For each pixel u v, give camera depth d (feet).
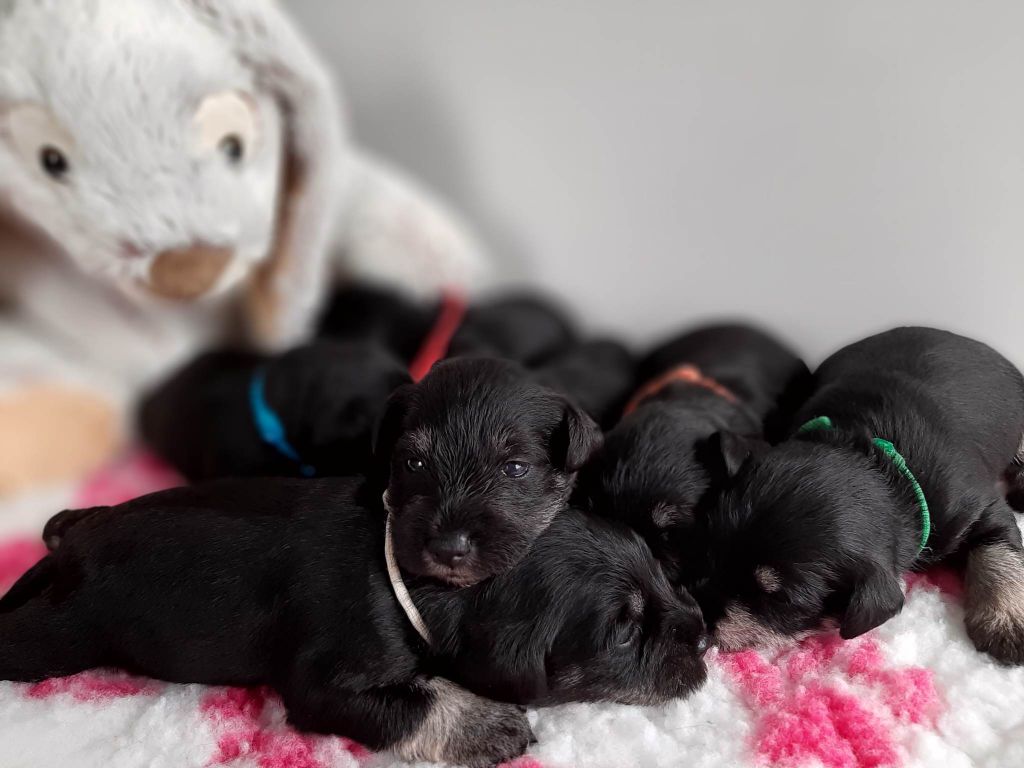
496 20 1.68
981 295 1.46
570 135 1.70
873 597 0.97
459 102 1.77
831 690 0.99
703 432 1.24
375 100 1.82
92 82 1.22
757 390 1.48
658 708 0.99
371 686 0.94
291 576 0.98
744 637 1.05
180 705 1.00
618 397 1.56
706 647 1.01
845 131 1.47
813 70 1.46
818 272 1.56
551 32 1.64
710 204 1.62
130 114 1.24
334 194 1.59
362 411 1.37
